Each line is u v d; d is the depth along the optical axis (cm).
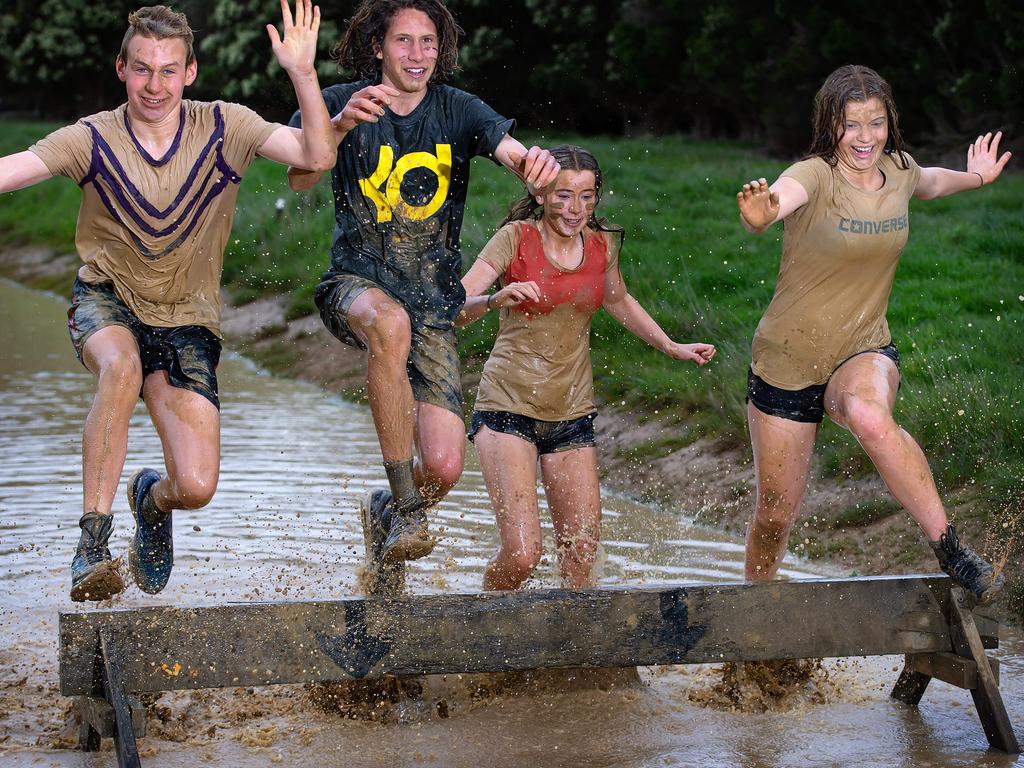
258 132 614
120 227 612
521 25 3891
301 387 1638
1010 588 834
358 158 657
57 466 1187
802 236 681
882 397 666
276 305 1955
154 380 630
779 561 757
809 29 2934
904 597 666
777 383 702
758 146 3494
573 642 640
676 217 2000
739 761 625
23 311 2303
